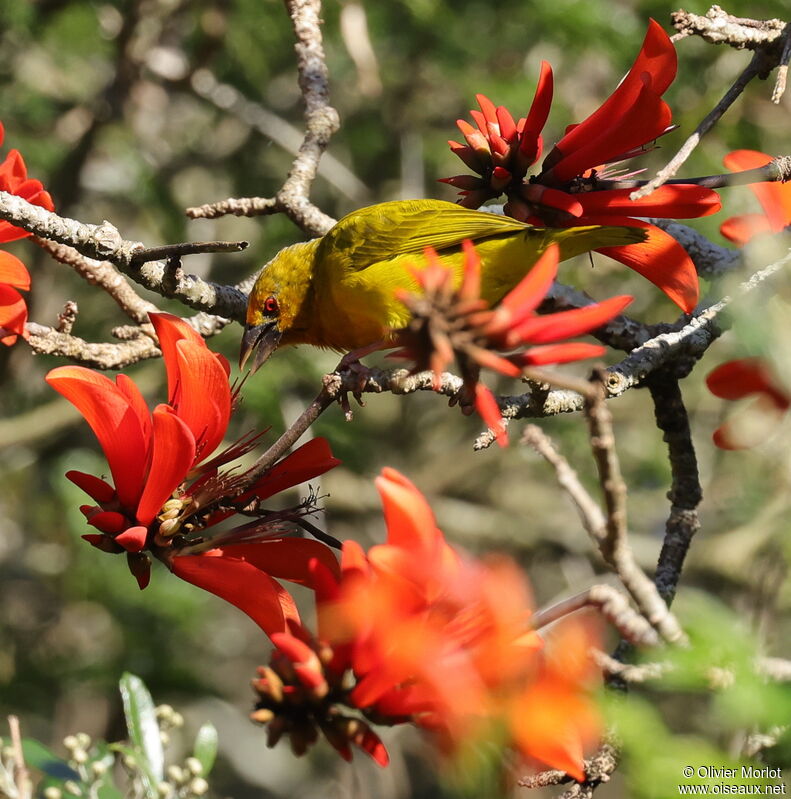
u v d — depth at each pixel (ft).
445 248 26.99
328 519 58.90
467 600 12.09
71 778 17.30
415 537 12.35
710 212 21.22
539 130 23.04
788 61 20.10
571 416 55.36
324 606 13.44
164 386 54.80
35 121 57.00
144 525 17.28
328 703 13.24
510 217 23.52
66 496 53.21
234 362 52.01
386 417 61.46
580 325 11.63
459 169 58.39
